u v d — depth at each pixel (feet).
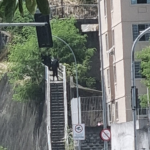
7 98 281.95
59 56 283.79
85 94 266.36
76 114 219.20
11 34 311.88
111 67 274.77
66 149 239.30
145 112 231.50
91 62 291.58
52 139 246.88
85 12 305.73
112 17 272.10
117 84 267.59
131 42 260.42
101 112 252.62
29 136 262.47
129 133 193.36
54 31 285.64
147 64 221.25
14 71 273.95
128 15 260.21
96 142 247.70
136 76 255.29
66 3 316.40
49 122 244.83
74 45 283.59
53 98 256.32
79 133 189.06
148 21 260.01
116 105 268.00
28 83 266.98
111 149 211.00
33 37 279.08
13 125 274.57
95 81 285.64
